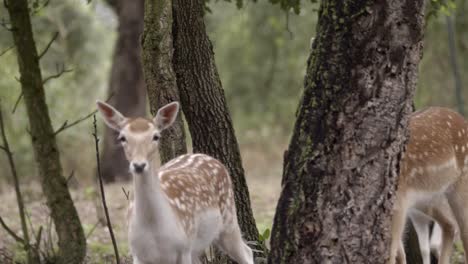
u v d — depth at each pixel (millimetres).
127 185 24391
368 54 7703
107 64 38781
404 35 7695
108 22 31969
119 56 28875
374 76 7730
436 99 25266
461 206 11945
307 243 7926
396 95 7781
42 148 12633
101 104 9773
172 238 9672
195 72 11609
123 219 18219
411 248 12750
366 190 7840
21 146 28656
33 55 12539
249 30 33344
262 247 11930
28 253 12016
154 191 9398
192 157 11039
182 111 11867
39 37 28000
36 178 27953
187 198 10133
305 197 7918
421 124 11406
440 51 25188
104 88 37062
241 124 36344
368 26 7668
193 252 10516
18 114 27141
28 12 12516
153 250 9688
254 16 32219
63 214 12617
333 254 7879
